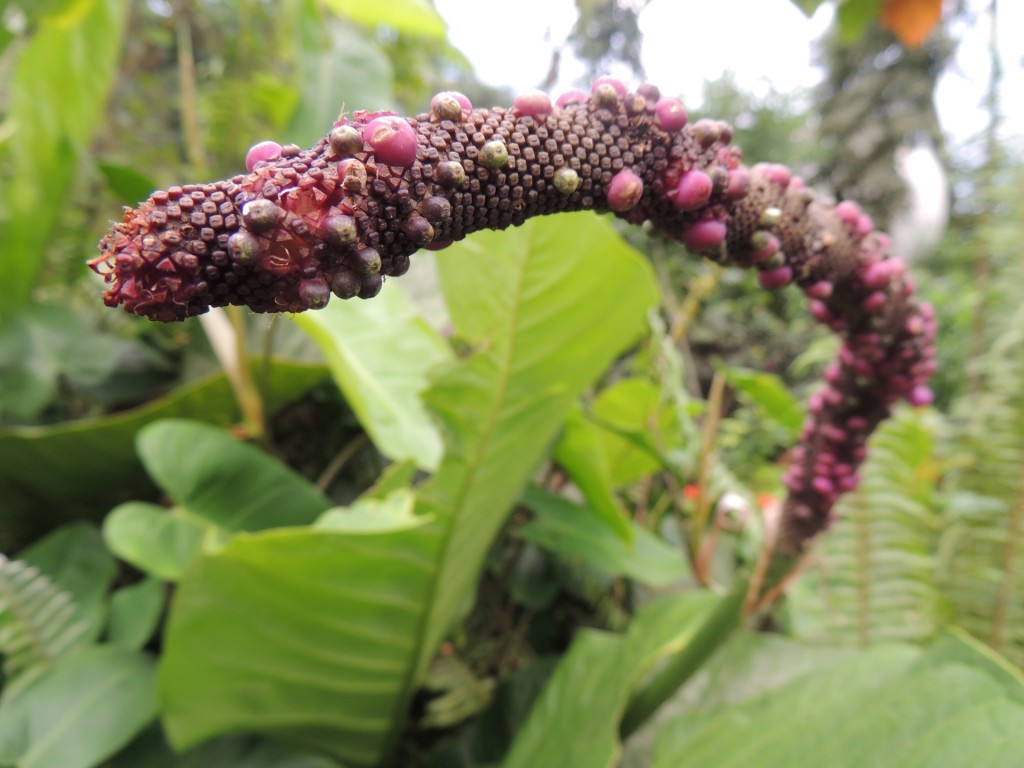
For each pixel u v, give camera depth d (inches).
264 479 16.7
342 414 21.4
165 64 38.1
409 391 18.0
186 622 11.5
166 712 12.7
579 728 13.5
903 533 17.1
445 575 12.8
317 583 11.6
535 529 17.8
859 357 10.1
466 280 12.1
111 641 15.4
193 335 22.8
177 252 4.4
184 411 19.1
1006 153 21.7
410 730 18.6
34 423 21.7
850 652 14.6
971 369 21.6
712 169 6.6
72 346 21.0
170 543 14.9
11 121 20.8
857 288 9.0
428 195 5.2
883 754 9.4
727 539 23.7
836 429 11.1
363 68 25.7
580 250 11.2
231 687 12.8
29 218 21.5
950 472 19.8
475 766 16.7
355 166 4.8
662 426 21.8
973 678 9.7
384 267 5.3
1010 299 20.7
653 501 25.0
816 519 11.8
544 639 21.4
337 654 12.9
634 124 6.3
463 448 12.3
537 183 5.8
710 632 12.8
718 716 12.5
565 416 14.2
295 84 25.3
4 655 15.7
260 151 5.1
